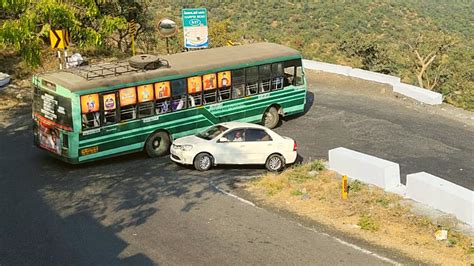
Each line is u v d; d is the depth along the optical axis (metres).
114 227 13.18
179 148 17.95
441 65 40.78
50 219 13.61
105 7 33.62
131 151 18.86
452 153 20.08
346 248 12.02
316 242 12.33
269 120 22.67
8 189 15.76
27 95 26.17
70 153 17.44
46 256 11.52
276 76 22.41
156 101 19.11
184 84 19.70
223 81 20.75
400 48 52.47
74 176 17.12
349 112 25.14
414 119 24.36
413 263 11.30
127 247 12.02
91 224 13.34
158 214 14.05
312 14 83.38
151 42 39.16
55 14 23.72
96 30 30.72
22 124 22.50
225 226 13.24
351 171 16.36
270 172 17.91
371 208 14.09
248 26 75.62
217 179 17.03
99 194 15.56
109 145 18.20
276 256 11.62
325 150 20.11
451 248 11.95
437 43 41.59
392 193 15.04
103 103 17.80
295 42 65.69
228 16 80.06
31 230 12.90
